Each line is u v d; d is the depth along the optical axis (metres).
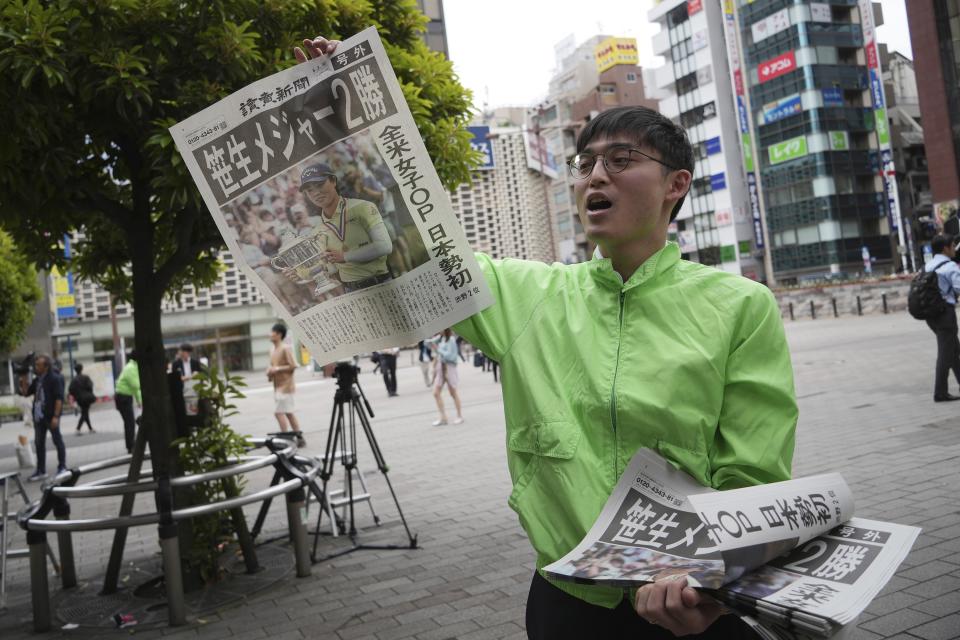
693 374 1.28
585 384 1.36
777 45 49.78
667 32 58.91
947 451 5.73
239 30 3.57
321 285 1.69
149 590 4.53
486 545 4.90
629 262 1.43
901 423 7.09
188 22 3.66
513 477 1.42
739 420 1.28
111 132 3.92
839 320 26.89
